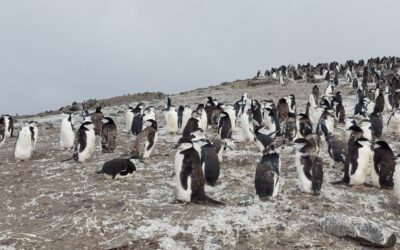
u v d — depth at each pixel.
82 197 11.27
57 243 8.90
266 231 9.38
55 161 15.26
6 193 11.88
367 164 11.94
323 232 9.40
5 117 21.81
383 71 45.41
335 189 11.97
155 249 8.68
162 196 11.35
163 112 30.23
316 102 27.42
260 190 11.01
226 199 11.04
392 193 11.77
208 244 8.87
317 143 15.14
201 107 22.22
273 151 11.37
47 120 30.67
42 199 11.25
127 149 17.11
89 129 14.94
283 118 22.11
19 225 9.75
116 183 12.39
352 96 33.06
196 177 10.49
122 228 9.39
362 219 9.25
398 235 9.52
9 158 16.27
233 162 14.73
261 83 45.75
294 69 52.78
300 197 11.21
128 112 22.47
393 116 18.55
